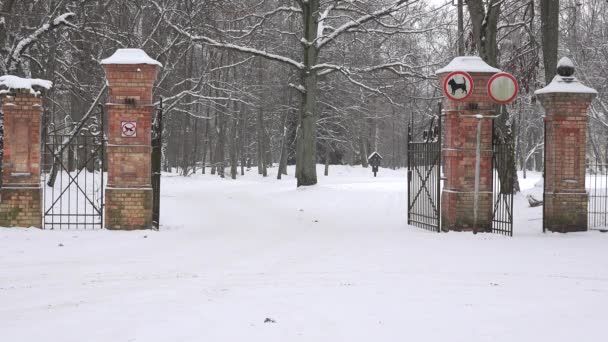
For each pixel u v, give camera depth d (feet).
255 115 192.03
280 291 28.78
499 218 56.75
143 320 23.43
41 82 50.52
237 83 152.76
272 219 65.26
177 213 69.56
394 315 24.17
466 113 52.31
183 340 20.81
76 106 101.30
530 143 203.51
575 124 52.31
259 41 111.65
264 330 22.00
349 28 98.94
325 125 181.98
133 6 94.84
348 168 200.34
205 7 93.71
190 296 27.68
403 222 62.64
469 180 52.65
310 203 84.33
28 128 50.19
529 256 39.58
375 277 32.37
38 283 30.66
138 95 51.24
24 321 23.44
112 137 51.11
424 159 58.85
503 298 27.30
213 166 191.42
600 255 39.96
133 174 51.24
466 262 37.24
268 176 185.26
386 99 110.93
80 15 80.38
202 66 135.54
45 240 45.14
